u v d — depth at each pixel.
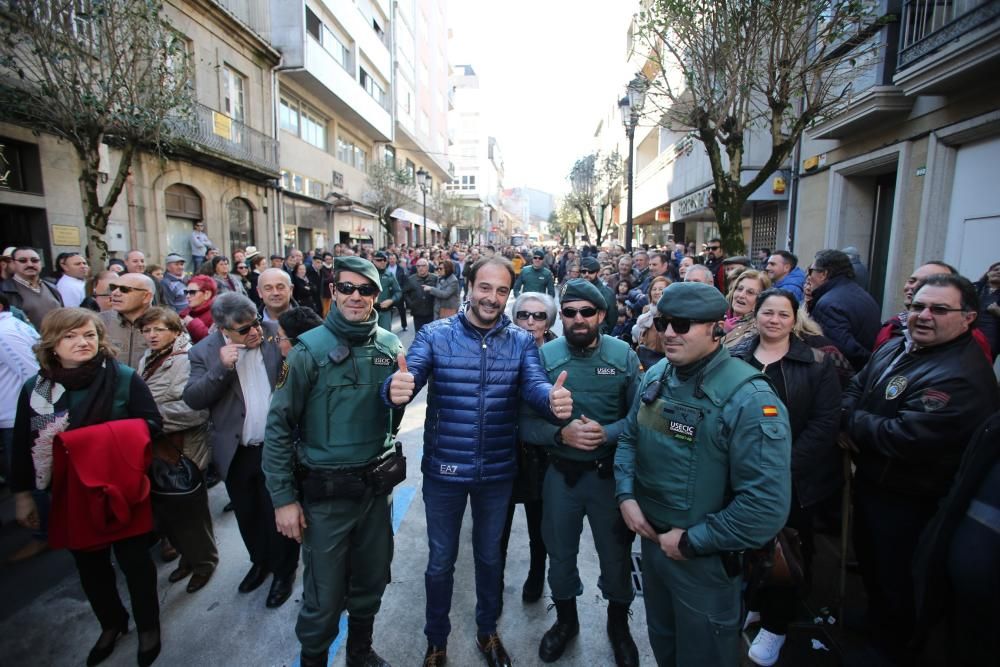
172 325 3.06
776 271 4.90
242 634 2.70
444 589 2.43
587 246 20.86
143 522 2.44
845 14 6.05
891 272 7.57
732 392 1.79
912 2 6.63
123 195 10.85
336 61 20.06
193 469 2.97
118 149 10.53
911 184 7.28
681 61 6.86
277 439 2.20
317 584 2.23
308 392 2.25
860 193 8.97
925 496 2.29
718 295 1.82
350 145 25.30
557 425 2.43
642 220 29.16
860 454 2.52
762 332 2.62
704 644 1.84
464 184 71.56
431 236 45.66
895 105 7.16
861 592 3.00
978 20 5.52
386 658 2.55
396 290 9.19
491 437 2.38
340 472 2.23
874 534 2.44
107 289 4.50
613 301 5.99
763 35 6.15
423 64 38.75
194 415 3.03
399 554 3.44
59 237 9.12
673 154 18.48
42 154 8.80
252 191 16.06
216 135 13.38
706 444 1.82
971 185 6.42
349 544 2.37
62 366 2.45
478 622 2.51
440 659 2.45
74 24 6.21
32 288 5.16
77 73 6.13
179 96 7.20
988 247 6.16
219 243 14.38
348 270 2.25
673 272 9.52
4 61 6.10
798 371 2.57
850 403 2.68
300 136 19.78
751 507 1.67
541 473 2.62
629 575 2.50
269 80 16.58
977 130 6.11
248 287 8.53
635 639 2.69
